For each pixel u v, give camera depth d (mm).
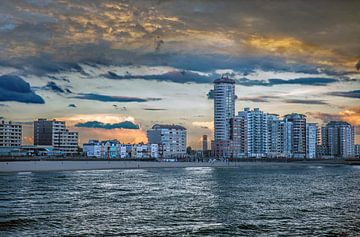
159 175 160000
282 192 91062
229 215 56656
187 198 77750
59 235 43562
